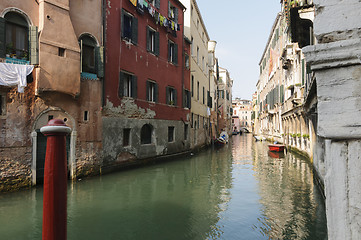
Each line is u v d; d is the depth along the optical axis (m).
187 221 5.88
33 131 8.56
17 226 5.50
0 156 7.78
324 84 1.73
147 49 14.40
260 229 5.41
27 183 8.36
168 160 16.36
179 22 18.16
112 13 11.74
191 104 21.09
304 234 5.16
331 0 1.75
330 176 1.74
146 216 6.20
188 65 19.91
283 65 20.56
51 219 2.24
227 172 12.27
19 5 8.24
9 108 8.01
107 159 11.29
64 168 2.34
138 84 13.60
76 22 10.05
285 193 8.37
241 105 98.00
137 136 13.41
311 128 14.03
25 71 8.18
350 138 1.67
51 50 8.81
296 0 9.10
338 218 1.70
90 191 8.45
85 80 10.34
